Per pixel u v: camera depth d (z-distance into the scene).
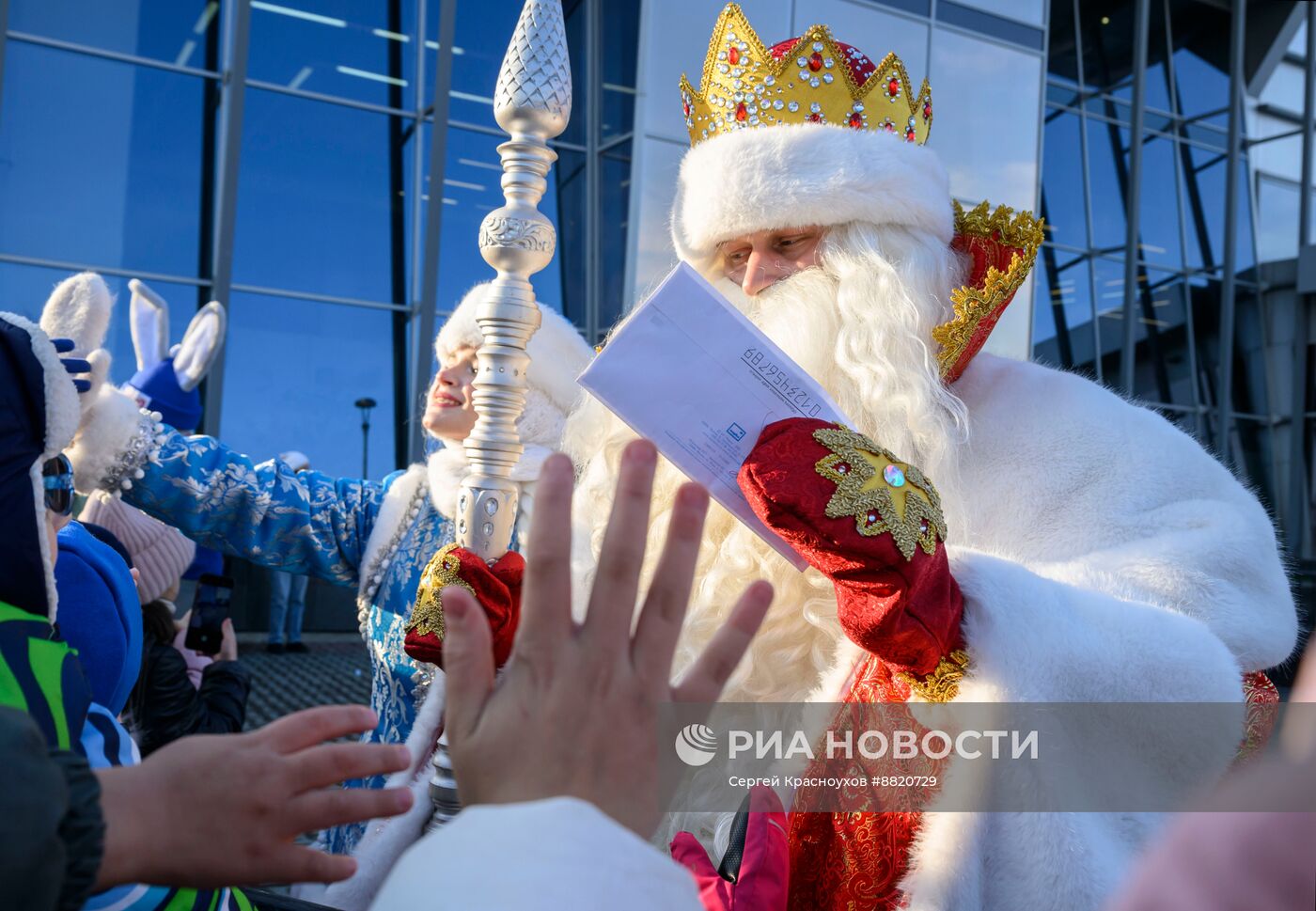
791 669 1.13
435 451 2.30
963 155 9.37
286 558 2.01
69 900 0.49
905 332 1.14
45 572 0.81
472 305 2.03
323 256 7.85
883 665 1.00
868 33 8.80
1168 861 0.40
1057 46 11.05
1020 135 9.66
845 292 1.17
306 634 8.02
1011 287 1.16
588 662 0.52
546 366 2.08
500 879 0.45
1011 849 0.89
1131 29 11.31
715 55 1.36
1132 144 11.28
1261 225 12.66
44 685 0.72
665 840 1.10
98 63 7.29
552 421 2.08
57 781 0.49
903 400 1.09
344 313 7.88
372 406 7.94
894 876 0.96
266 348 7.67
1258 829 0.39
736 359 0.90
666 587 0.53
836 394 1.18
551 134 1.09
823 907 1.02
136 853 0.54
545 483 0.53
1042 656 0.88
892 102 1.31
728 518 1.22
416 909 0.45
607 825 0.48
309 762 0.59
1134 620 0.92
